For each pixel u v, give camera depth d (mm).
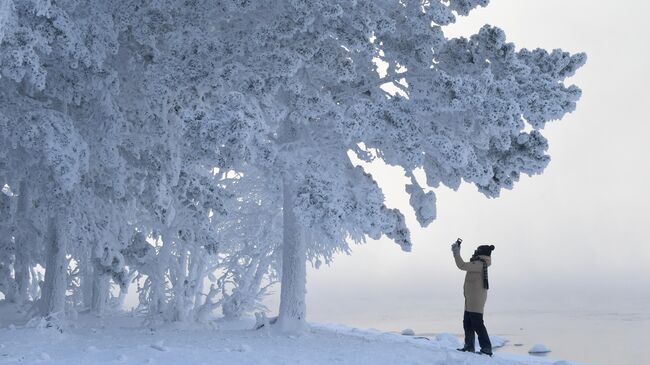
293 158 18562
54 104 22031
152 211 23516
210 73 19406
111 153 21172
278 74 18500
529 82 18781
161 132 21734
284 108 19141
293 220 20312
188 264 30125
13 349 13422
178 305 23891
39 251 26750
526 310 86750
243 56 19766
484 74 18016
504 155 20062
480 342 16078
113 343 15055
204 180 23828
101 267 23297
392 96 18719
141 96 22453
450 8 20172
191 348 13430
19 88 21688
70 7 19688
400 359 13117
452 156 18422
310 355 13219
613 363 30766
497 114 17703
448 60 20016
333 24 18672
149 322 23531
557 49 19609
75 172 20094
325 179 18312
